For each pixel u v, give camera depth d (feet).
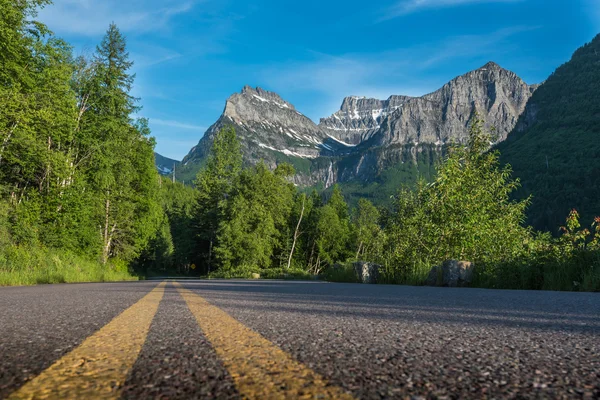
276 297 14.88
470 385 3.09
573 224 30.14
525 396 2.81
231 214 160.45
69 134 72.13
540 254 30.86
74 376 3.22
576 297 15.10
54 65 66.44
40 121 65.41
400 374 3.44
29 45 62.80
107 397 2.61
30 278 46.44
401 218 44.68
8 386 2.87
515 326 6.92
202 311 9.16
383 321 7.55
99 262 84.99
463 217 39.01
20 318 7.82
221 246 154.92
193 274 256.11
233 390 2.83
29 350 4.43
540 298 14.53
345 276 50.47
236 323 6.96
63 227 70.33
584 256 26.22
